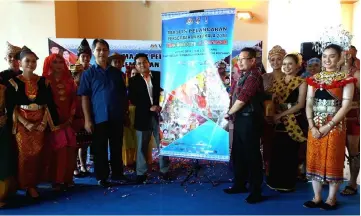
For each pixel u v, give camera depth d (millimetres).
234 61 4637
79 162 3984
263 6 6562
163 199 3156
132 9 6676
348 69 3256
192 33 3180
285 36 6422
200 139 3273
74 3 6504
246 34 6645
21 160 3035
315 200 3002
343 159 2869
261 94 3105
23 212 2840
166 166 3746
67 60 4691
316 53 4457
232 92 3340
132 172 4047
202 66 3182
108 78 3416
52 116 3201
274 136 3385
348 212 2850
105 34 6730
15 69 3350
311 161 2961
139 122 3553
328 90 2795
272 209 2918
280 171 3377
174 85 3309
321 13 6121
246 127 3047
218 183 3646
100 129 3406
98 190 3404
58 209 2910
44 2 5484
